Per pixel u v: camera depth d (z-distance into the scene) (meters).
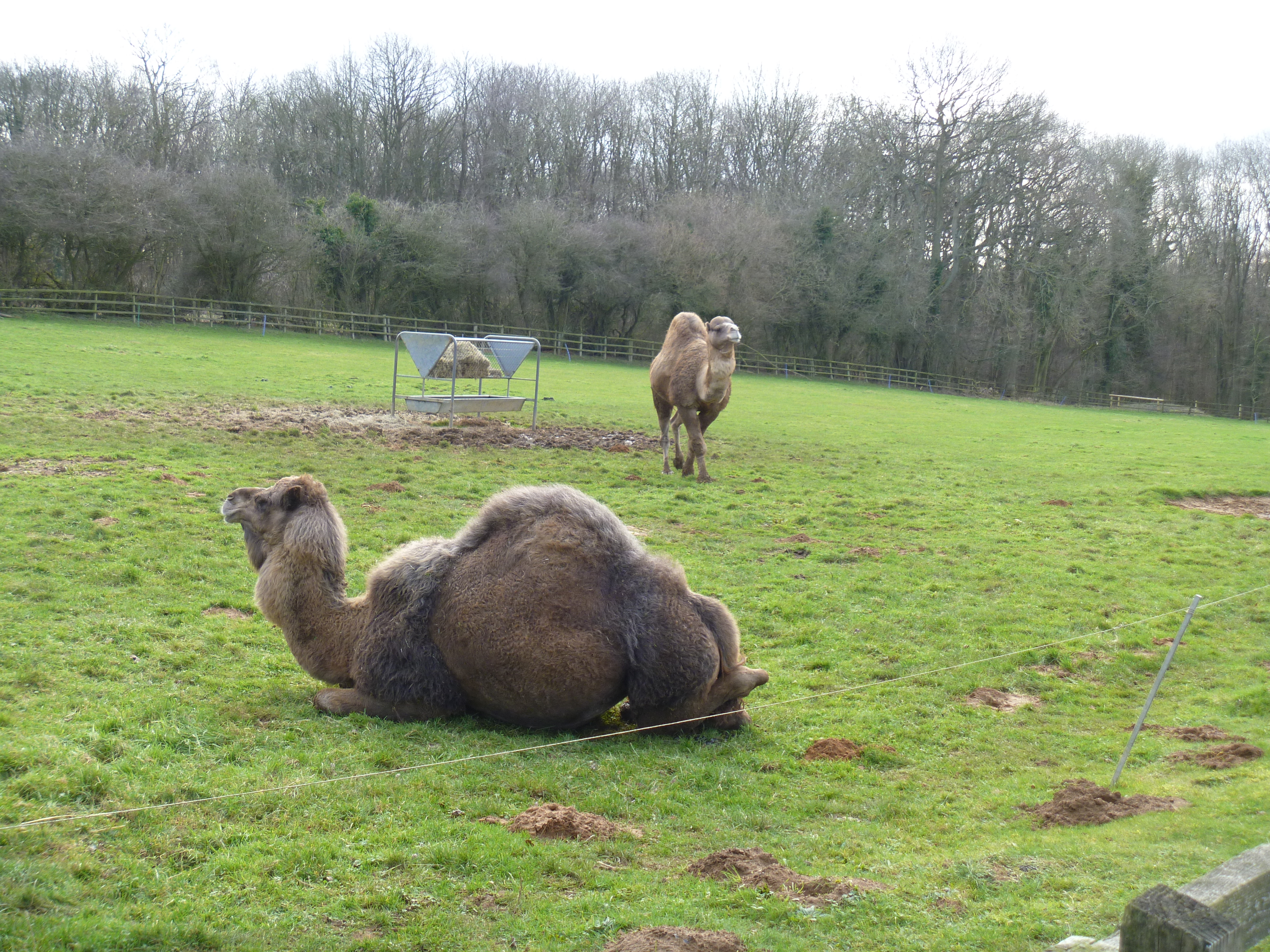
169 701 6.00
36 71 48.69
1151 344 66.69
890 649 8.53
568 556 5.96
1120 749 6.47
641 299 56.62
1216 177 66.38
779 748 6.25
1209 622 9.92
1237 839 4.74
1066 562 12.04
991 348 62.94
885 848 4.81
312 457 14.84
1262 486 19.19
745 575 10.65
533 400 26.03
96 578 8.30
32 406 16.70
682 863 4.56
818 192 60.91
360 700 6.15
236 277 48.84
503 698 5.96
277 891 3.93
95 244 43.94
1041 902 4.08
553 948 3.66
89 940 3.41
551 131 62.44
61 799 4.53
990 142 59.00
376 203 52.03
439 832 4.58
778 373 56.53
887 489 16.69
